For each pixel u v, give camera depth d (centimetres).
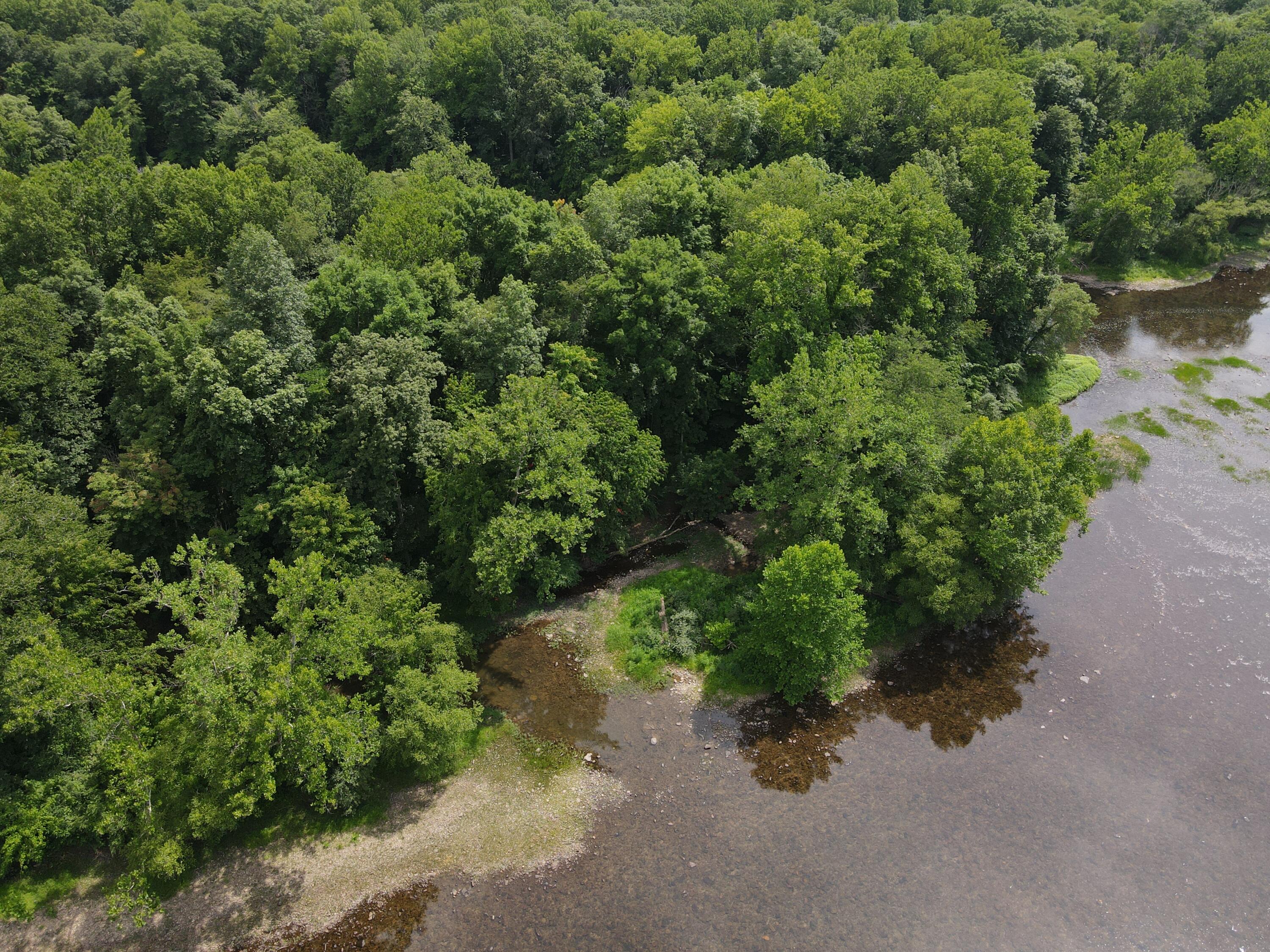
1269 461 6712
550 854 3900
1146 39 12744
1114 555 5834
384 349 4862
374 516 5172
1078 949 3491
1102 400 7775
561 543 4812
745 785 4247
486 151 11081
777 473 5681
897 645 5166
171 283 5741
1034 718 4631
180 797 3784
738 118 8488
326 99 12625
